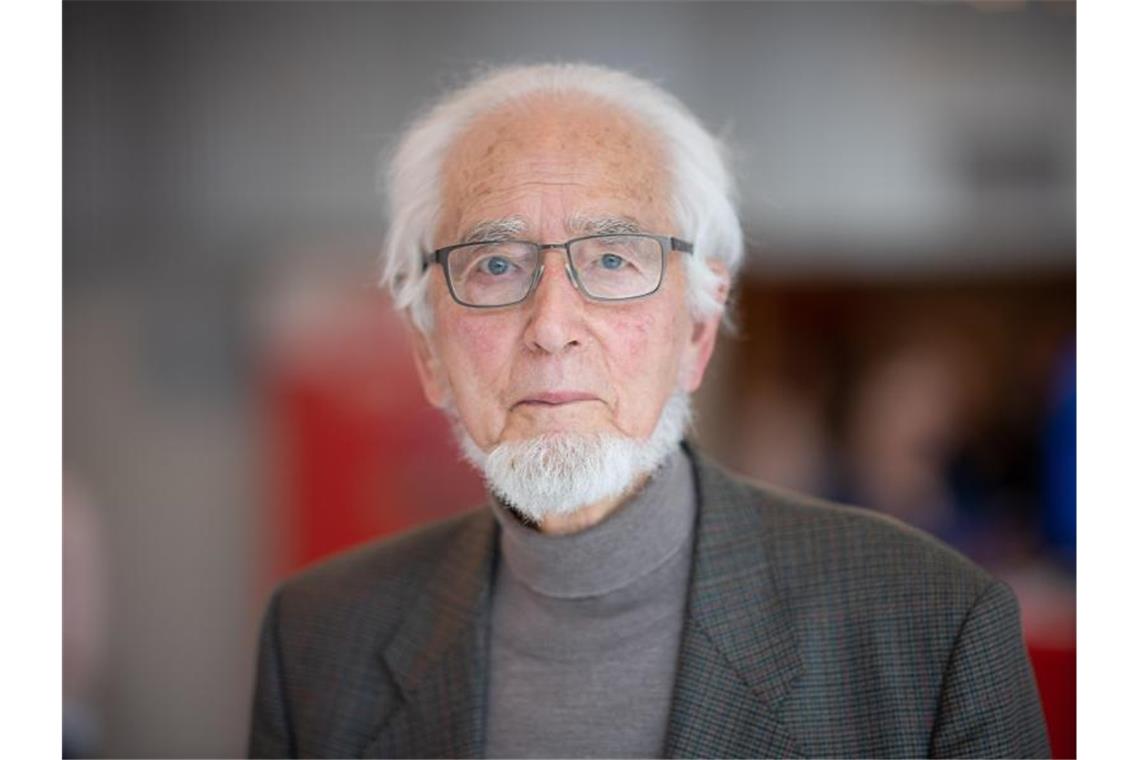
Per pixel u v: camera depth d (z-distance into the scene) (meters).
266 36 2.88
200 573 2.93
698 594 1.06
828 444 3.03
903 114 2.85
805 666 1.03
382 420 2.85
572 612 1.08
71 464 2.92
